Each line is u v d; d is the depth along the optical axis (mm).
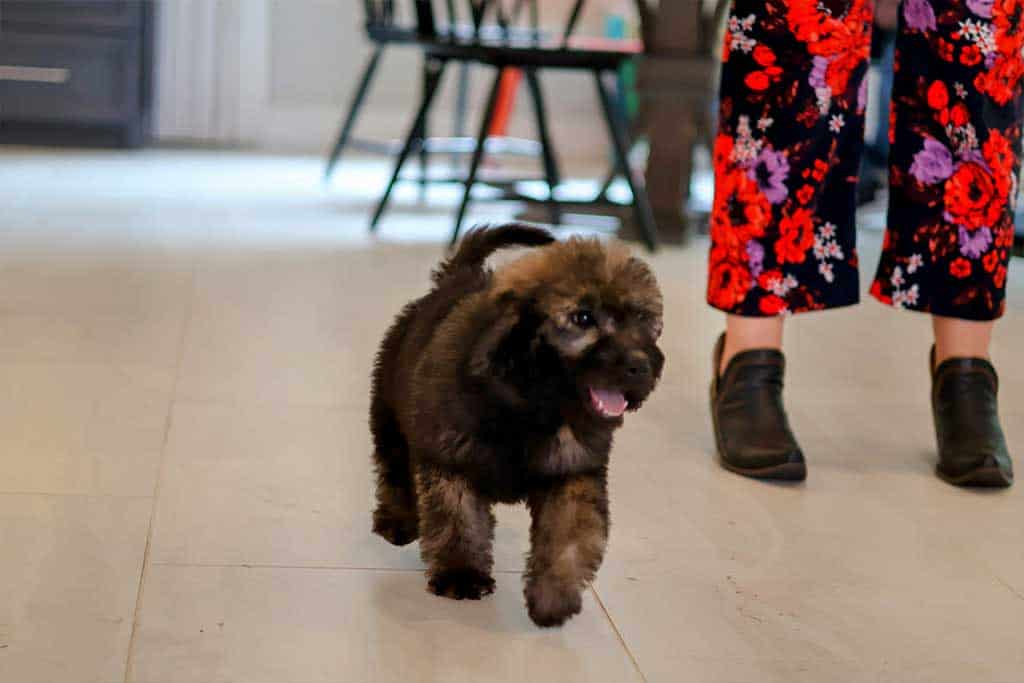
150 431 2408
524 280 1588
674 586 1854
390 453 1910
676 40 4969
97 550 1852
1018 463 2512
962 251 2424
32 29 6727
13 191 5363
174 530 1944
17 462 2197
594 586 1835
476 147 4516
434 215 5441
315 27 7738
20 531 1901
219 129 7637
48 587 1718
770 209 2418
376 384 1939
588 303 1565
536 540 1675
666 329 3477
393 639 1629
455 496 1688
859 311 3891
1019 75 2398
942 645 1720
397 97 7840
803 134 2395
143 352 2959
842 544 2061
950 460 2381
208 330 3201
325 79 7812
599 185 6707
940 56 2367
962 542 2100
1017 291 4340
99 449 2289
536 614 1671
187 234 4602
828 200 2443
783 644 1692
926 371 3215
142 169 6359
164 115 7547
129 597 1703
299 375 2848
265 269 4031
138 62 6898
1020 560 2037
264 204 5461
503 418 1600
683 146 5012
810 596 1853
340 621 1671
